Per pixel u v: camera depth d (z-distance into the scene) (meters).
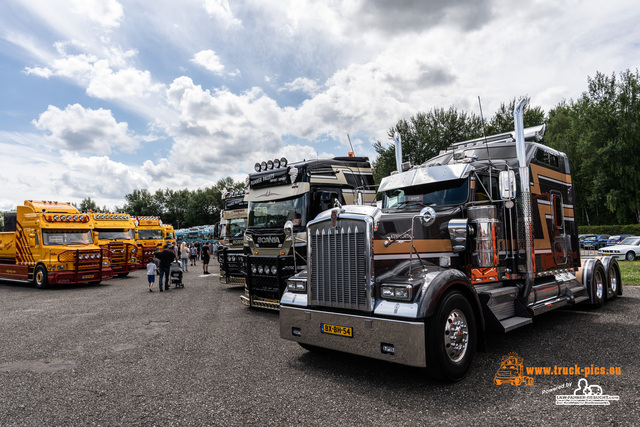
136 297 12.38
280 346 6.24
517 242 6.27
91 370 5.32
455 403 3.99
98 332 7.53
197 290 13.80
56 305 11.08
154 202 107.44
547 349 5.66
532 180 6.89
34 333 7.55
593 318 7.54
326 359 5.55
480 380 4.59
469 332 4.75
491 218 5.63
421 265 5.04
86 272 15.80
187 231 48.72
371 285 4.58
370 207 4.89
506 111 38.16
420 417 3.69
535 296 6.55
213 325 7.89
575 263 8.23
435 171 6.37
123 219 21.55
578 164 47.53
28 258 15.99
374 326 4.50
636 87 41.28
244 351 6.02
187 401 4.21
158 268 14.10
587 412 3.70
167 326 7.93
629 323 7.04
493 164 6.57
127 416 3.88
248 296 9.28
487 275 5.77
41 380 4.95
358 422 3.62
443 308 4.43
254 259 9.14
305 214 8.62
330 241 4.97
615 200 41.31
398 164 8.09
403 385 4.52
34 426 3.70
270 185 9.41
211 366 5.36
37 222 15.70
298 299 5.37
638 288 11.26
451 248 5.66
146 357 5.86
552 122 51.81
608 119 42.12
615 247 25.97
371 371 5.02
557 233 7.59
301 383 4.65
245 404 4.09
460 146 8.15
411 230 4.87
